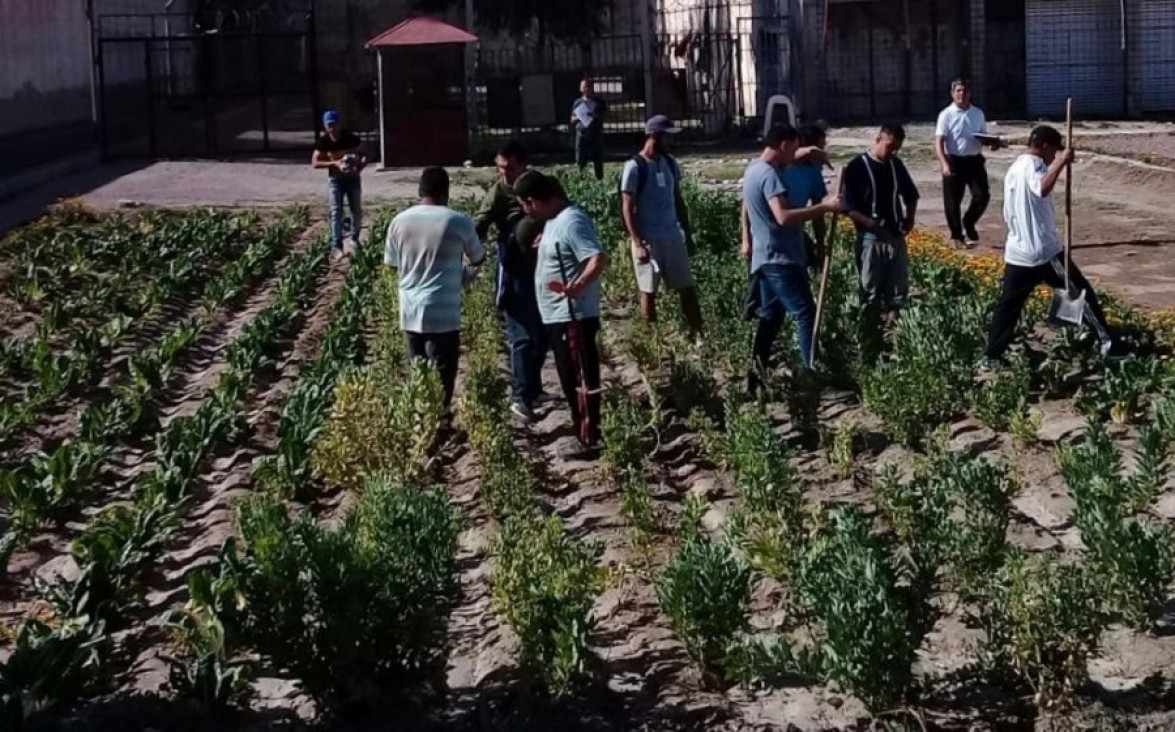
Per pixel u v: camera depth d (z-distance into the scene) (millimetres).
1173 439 9750
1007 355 12070
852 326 12367
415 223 11875
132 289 19750
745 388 12367
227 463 11938
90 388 14664
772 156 11820
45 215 25828
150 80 37125
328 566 6934
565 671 6895
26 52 33094
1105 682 6922
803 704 6945
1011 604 6793
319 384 12281
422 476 10836
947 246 19266
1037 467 9969
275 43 45094
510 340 12242
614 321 16141
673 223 13352
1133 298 16203
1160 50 42375
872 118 42844
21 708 6719
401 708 7145
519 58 40594
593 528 9695
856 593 6699
